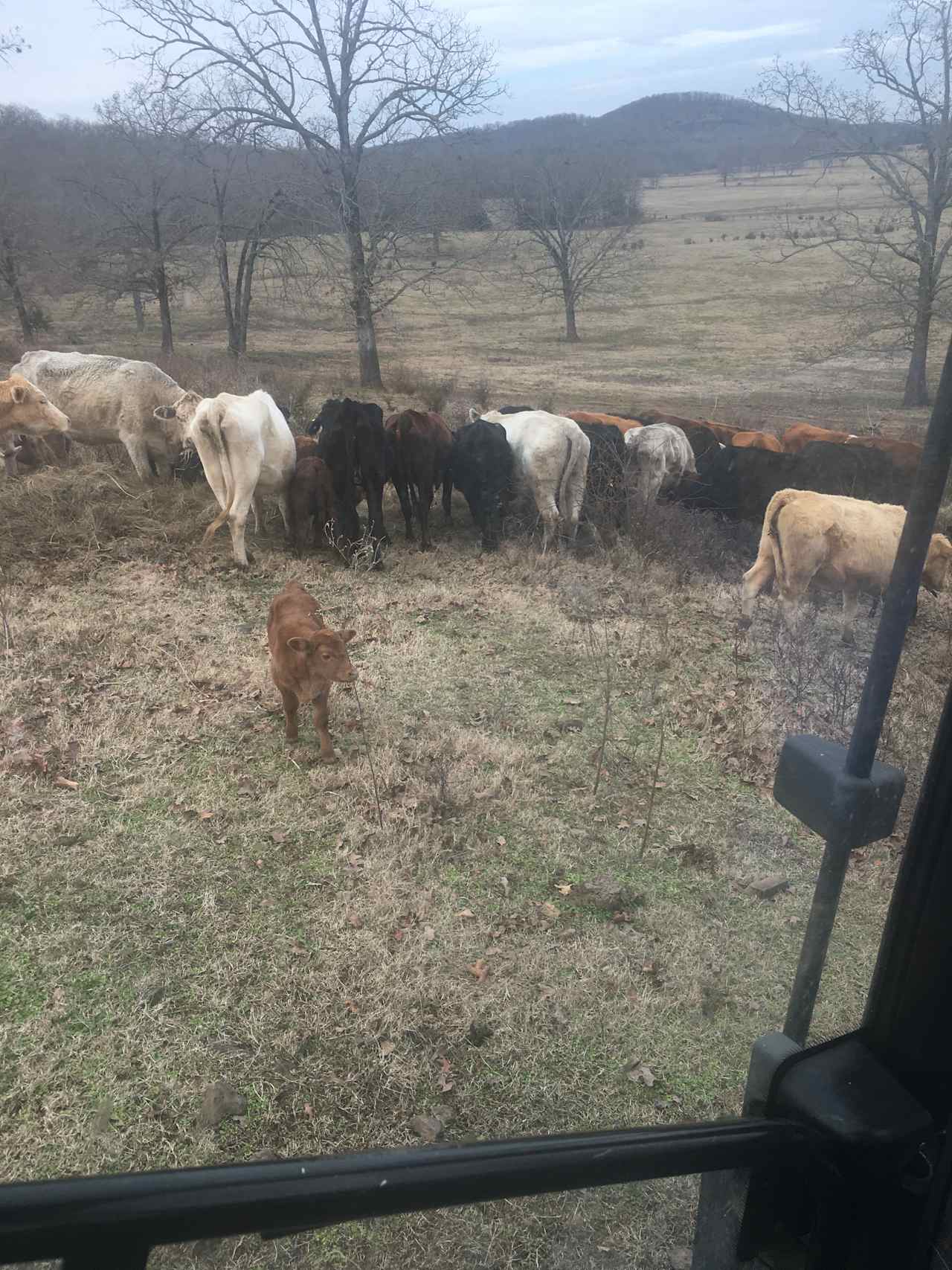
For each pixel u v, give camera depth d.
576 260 49.31
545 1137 1.20
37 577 8.55
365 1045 3.76
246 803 5.37
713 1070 3.77
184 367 25.67
